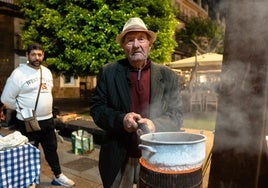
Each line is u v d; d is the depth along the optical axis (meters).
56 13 7.04
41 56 2.80
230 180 1.46
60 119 5.57
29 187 2.43
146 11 7.15
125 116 1.51
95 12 6.81
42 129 2.90
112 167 1.65
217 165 1.50
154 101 1.67
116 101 1.66
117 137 1.69
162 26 7.57
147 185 1.13
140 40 1.64
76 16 6.80
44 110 2.87
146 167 1.14
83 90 13.50
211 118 5.47
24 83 2.71
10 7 10.77
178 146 1.08
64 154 4.36
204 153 1.17
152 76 1.69
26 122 2.73
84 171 3.64
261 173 1.44
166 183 1.08
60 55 7.25
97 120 1.67
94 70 6.98
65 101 12.08
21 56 11.74
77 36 6.71
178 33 16.73
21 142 2.27
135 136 1.67
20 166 2.23
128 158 1.74
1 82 10.95
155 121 1.61
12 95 2.72
